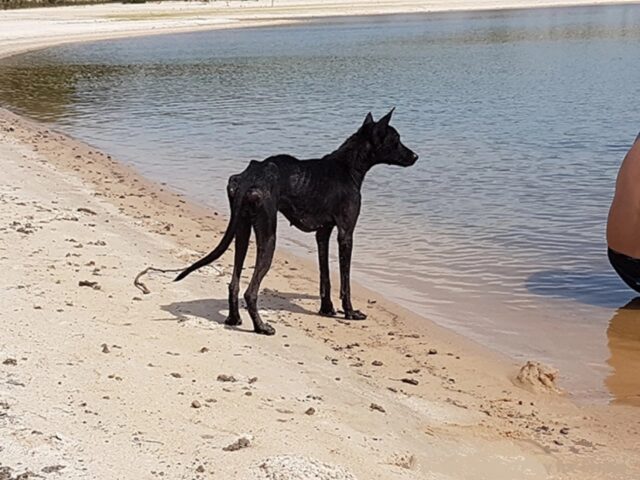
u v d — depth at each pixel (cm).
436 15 9494
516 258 1318
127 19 8231
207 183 1830
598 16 8894
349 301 1021
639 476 666
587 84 3788
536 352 955
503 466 669
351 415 718
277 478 570
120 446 606
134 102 3241
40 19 8056
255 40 6519
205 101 3262
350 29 7619
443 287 1182
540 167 2008
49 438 604
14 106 3103
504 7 10575
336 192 962
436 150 2241
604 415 789
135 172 1919
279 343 900
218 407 693
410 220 1538
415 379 846
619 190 1130
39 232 1240
